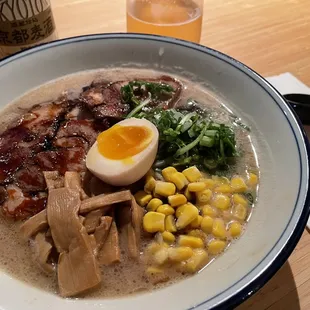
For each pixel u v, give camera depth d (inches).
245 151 8.9
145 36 10.2
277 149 8.3
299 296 7.0
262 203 7.9
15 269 7.1
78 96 10.0
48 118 9.4
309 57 11.9
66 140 8.9
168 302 6.3
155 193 7.9
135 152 8.0
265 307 6.8
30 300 6.6
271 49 12.1
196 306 5.7
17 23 9.9
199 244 7.3
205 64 10.0
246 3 14.0
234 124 9.4
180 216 7.5
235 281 5.9
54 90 10.2
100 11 13.2
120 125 8.6
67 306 6.5
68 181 7.8
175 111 9.4
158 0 11.6
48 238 7.2
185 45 10.1
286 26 13.0
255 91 9.2
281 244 6.2
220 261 7.1
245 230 7.6
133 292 6.8
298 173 7.3
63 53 10.2
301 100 10.0
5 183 8.2
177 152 8.6
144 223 7.4
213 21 13.1
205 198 7.9
